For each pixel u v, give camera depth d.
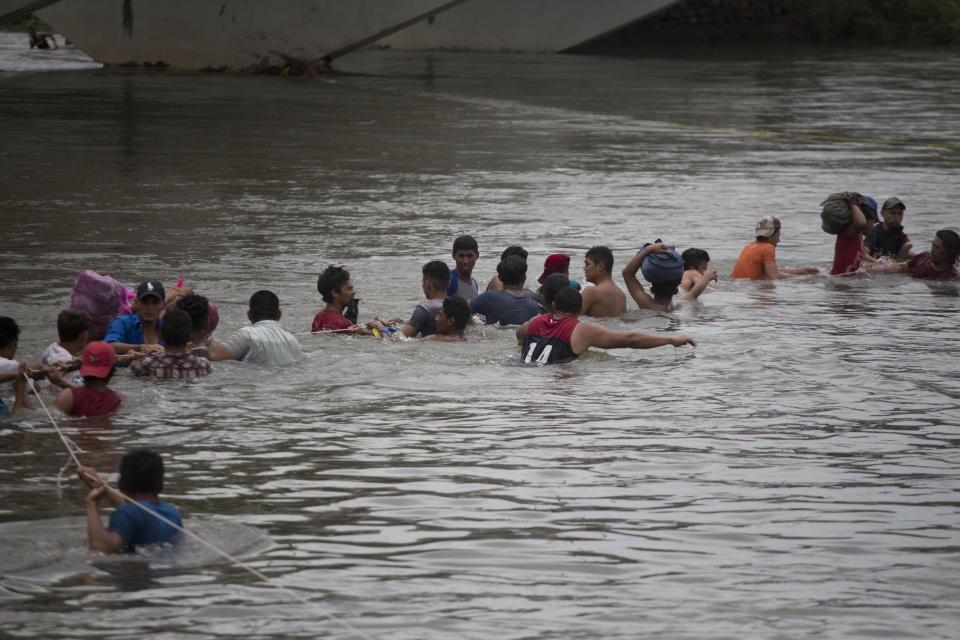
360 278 35.69
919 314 31.69
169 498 16.86
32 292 32.16
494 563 14.75
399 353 26.39
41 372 21.72
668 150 72.56
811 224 48.59
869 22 168.25
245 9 114.25
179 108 87.06
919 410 22.09
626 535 15.73
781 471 18.50
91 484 15.44
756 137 79.56
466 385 23.81
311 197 52.88
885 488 17.75
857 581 14.30
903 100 103.25
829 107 97.75
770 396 23.05
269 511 16.44
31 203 48.97
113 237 41.81
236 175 58.66
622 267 39.38
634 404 22.45
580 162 66.75
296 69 114.62
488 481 17.86
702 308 32.38
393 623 13.01
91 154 64.44
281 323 29.23
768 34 171.12
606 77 119.06
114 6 116.88
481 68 126.31
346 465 18.56
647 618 13.22
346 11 112.69
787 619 13.23
